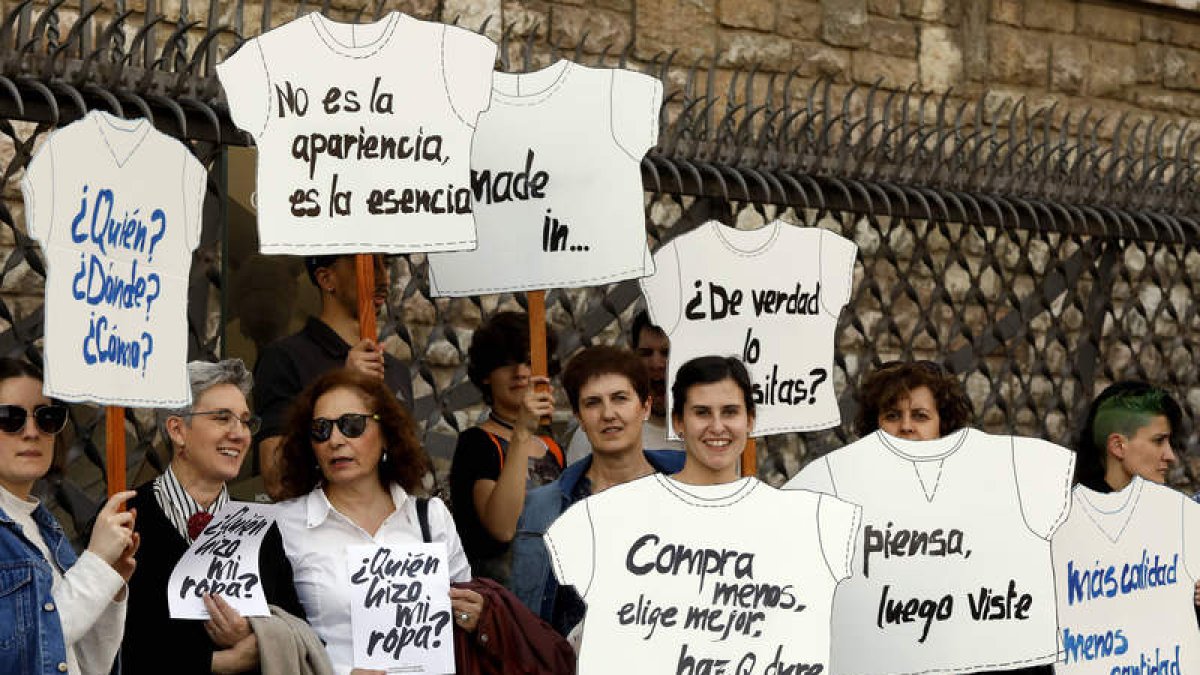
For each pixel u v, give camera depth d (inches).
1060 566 246.8
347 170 226.5
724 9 438.6
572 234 247.4
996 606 229.9
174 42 270.1
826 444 356.8
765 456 375.6
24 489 197.9
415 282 314.8
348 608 210.7
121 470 199.9
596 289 331.3
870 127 339.0
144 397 199.9
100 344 194.9
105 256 195.9
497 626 215.8
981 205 353.1
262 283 321.4
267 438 253.1
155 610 208.1
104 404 195.3
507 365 258.7
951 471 231.1
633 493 210.5
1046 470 231.5
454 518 252.1
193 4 354.6
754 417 222.8
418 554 214.1
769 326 252.5
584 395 241.1
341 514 214.1
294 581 212.4
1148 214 376.2
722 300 250.5
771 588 210.1
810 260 255.1
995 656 229.6
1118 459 267.7
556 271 247.3
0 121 255.1
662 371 275.1
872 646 228.8
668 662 207.9
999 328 370.3
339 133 226.4
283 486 216.4
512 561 241.6
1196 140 390.0
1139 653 249.8
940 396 250.2
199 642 205.3
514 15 404.8
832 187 332.8
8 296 316.8
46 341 189.2
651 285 248.5
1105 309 380.5
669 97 319.0
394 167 228.1
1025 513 231.1
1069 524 247.1
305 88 225.3
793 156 328.8
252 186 320.5
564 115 248.8
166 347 203.2
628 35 422.9
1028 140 366.3
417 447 217.9
